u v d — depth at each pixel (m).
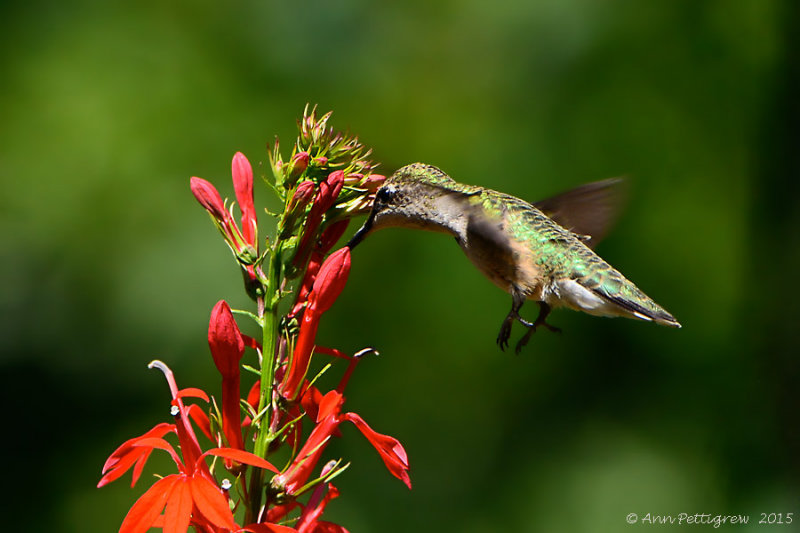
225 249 10.82
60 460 10.77
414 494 11.35
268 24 12.09
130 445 3.64
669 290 12.00
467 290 11.52
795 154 11.90
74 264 10.90
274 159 4.37
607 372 11.97
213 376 10.71
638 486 11.40
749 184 12.08
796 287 11.73
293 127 11.59
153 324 10.77
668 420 11.78
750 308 11.88
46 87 11.34
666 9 12.40
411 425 11.56
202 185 4.28
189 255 10.82
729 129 12.19
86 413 10.95
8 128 11.09
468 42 12.33
